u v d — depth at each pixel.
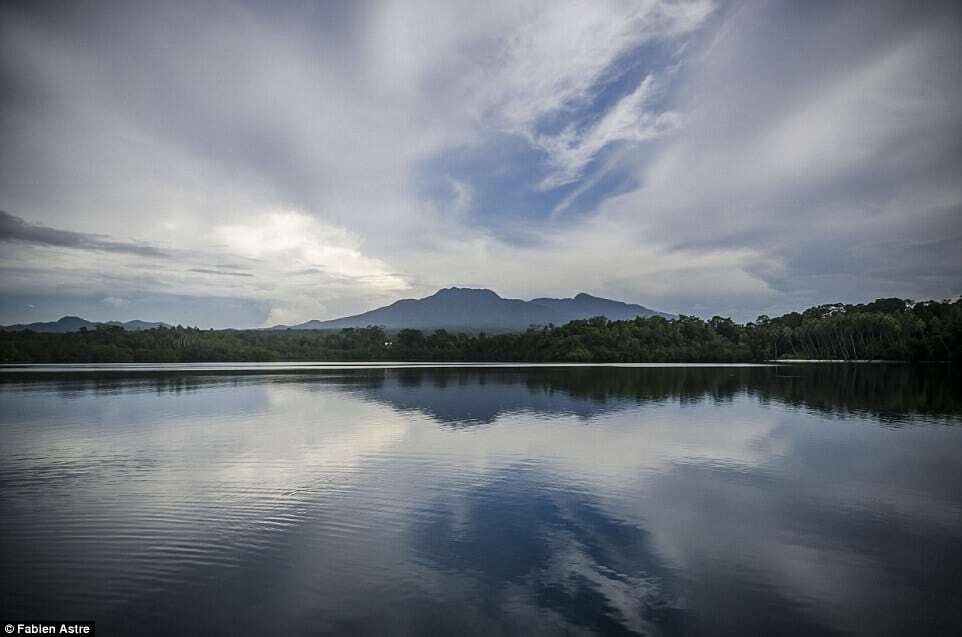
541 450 30.92
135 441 33.97
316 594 13.97
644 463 27.98
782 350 171.25
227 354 166.12
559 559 16.14
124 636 12.16
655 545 17.27
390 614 13.02
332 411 47.44
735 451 30.77
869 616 13.00
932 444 32.94
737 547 17.09
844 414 45.47
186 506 21.00
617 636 12.09
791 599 13.78
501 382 78.81
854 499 22.08
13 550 16.72
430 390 66.75
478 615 12.95
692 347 165.50
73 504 21.20
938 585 14.55
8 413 46.50
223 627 12.48
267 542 17.41
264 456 29.55
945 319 136.50
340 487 23.53
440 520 19.47
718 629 12.40
